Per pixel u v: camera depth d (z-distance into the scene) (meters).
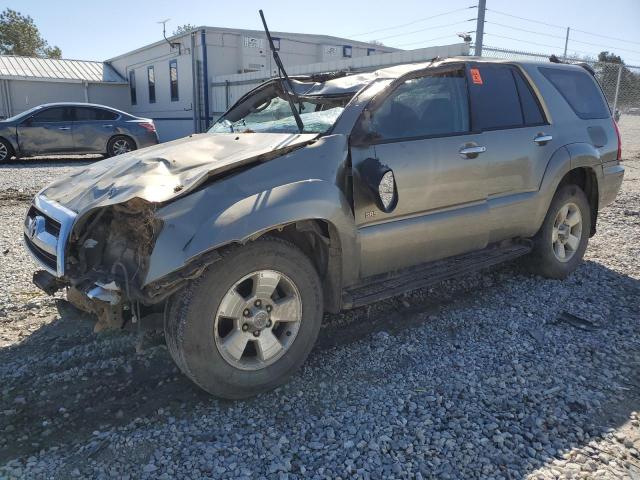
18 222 7.62
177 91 25.30
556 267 5.10
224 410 3.11
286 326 3.33
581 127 5.13
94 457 2.69
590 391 3.28
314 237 3.50
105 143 16.08
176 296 2.95
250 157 3.19
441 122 4.06
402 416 3.04
